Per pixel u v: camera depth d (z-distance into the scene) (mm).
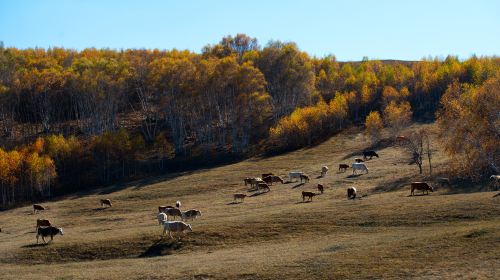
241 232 38875
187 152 109500
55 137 105750
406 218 36938
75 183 96188
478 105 52969
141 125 130000
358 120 126125
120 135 103812
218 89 112938
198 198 67625
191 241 38031
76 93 123500
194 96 111625
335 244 31453
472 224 32656
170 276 26812
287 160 95000
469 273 21297
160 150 107312
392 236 31797
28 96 131750
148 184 86062
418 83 139000
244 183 76125
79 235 45438
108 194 81500
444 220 35000
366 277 22875
